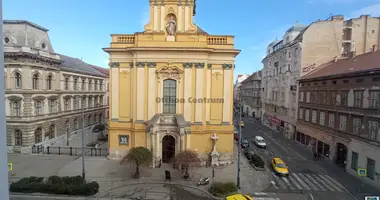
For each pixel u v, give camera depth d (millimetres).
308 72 37125
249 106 76438
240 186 20484
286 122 43344
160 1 25109
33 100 31172
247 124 58500
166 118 24719
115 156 26516
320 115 31344
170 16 25578
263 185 20969
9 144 30375
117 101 26188
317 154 29656
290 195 19078
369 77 21703
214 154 25328
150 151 22750
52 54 34906
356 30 35688
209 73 25781
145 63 25109
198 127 25266
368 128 21766
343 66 29344
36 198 17094
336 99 27438
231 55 25469
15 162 25938
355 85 23938
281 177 23109
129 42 25938
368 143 21609
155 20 25312
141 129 25391
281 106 45438
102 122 51875
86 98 44875
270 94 53188
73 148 32812
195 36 24953
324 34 36531
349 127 24812
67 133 38469
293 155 31266
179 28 25266
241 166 25859
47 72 33719
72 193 17703
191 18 25234
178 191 19234
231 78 25672
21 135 30500
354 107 23938
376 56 25438
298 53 38188
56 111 35969
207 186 20203
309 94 34656
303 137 36812
